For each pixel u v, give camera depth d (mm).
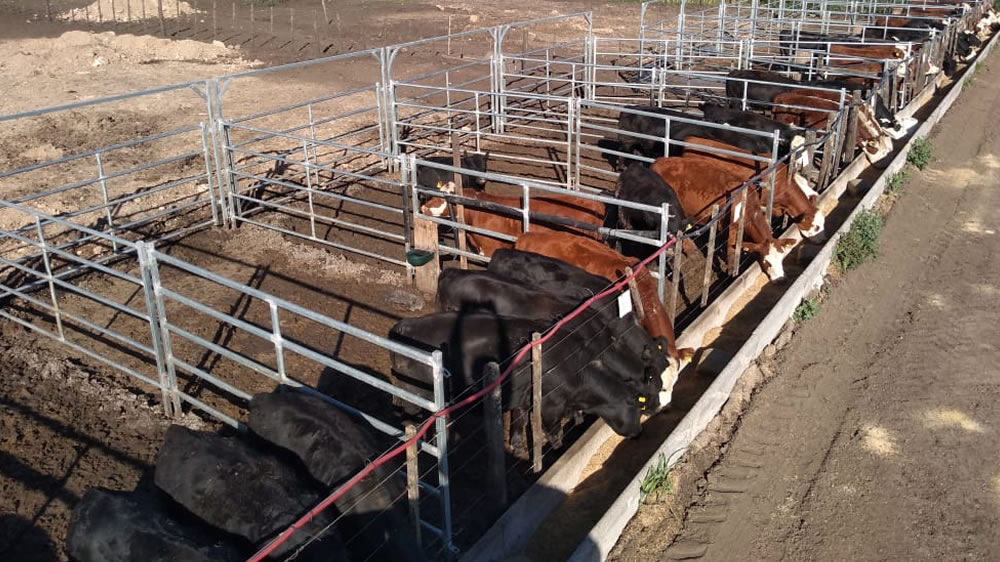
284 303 5535
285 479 5094
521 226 9078
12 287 9258
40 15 30984
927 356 8383
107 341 8164
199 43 23750
